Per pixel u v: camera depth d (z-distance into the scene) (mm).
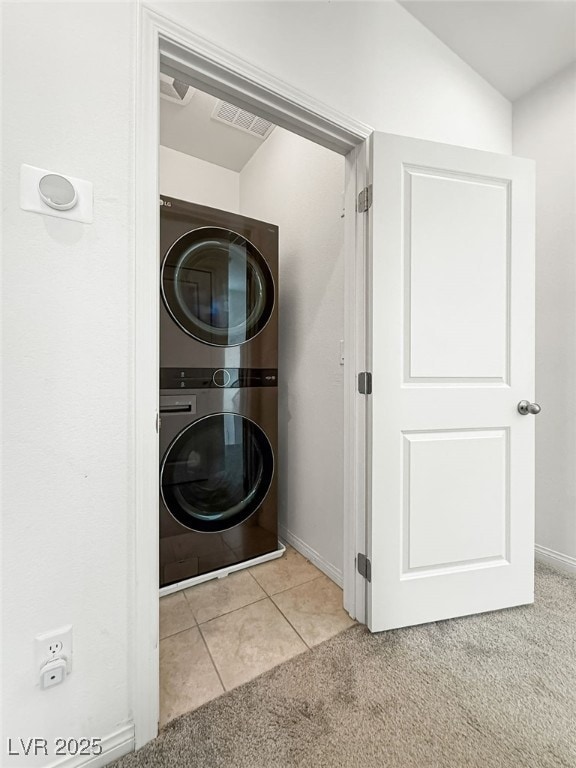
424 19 1459
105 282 820
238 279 1716
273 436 1848
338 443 1610
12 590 729
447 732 918
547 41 1564
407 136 1354
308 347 1843
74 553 795
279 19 1079
